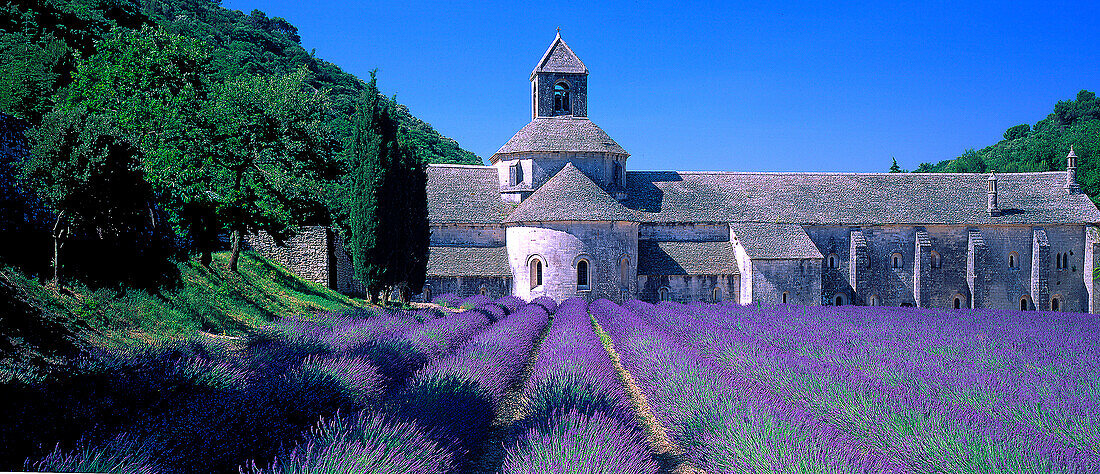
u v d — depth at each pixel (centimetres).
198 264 2212
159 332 1473
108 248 1321
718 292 4828
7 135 1276
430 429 934
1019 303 5291
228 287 2172
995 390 1201
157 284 1362
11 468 683
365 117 3184
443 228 4772
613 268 4481
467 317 2430
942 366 1520
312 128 2858
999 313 3534
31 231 1280
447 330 1972
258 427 889
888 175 5684
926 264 5244
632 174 5431
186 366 1020
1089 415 999
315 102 3144
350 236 3562
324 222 3036
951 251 5319
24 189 1245
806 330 2416
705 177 5481
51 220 1297
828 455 792
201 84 2350
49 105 2022
